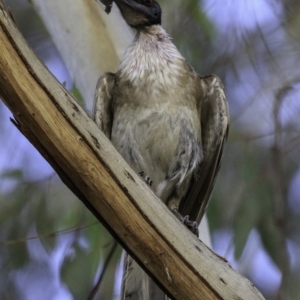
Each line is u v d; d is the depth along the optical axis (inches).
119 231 275.0
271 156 469.4
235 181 489.4
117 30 408.5
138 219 272.8
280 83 485.7
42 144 264.8
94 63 401.7
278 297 423.2
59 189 469.1
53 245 458.9
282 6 504.7
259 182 468.8
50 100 260.4
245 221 457.7
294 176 501.0
